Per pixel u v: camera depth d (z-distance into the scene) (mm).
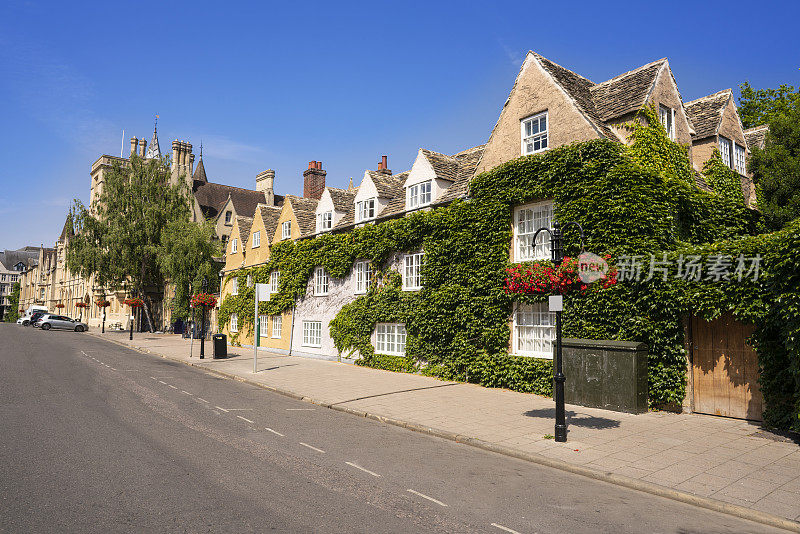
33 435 8375
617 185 12094
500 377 14367
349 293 21594
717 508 5996
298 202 27688
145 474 6578
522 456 8086
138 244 41375
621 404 11148
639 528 5375
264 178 61562
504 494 6305
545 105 14352
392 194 21766
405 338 18594
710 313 10625
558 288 8930
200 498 5777
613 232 12031
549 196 13562
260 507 5562
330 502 5793
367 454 8023
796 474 7098
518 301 14414
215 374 18062
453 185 18016
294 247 25641
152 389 13750
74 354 22641
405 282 18609
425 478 6848
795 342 8750
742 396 10562
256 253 30312
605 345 11477
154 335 40625
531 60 14961
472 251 15617
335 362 21531
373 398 13016
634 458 7836
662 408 11461
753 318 9961
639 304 11609
